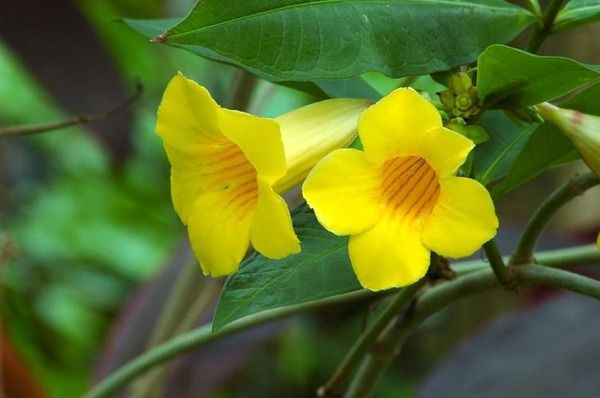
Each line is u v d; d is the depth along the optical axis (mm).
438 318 1404
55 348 1462
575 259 835
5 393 1006
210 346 1104
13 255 1048
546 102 747
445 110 746
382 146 714
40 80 1218
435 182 728
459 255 709
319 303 873
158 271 1131
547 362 990
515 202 1215
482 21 760
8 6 1207
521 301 1257
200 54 766
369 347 814
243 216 729
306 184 712
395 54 742
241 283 753
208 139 733
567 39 1167
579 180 763
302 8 728
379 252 715
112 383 897
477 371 996
